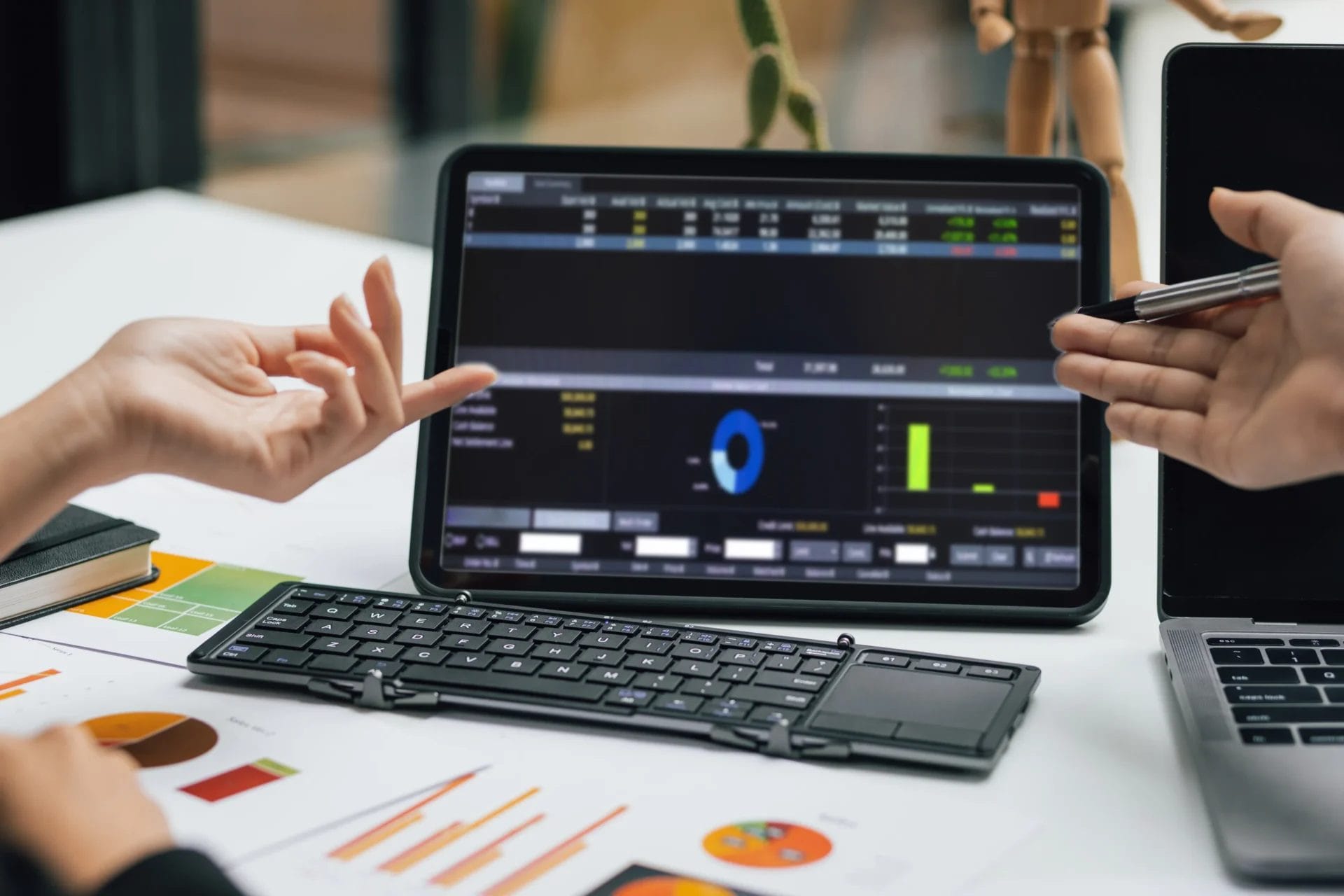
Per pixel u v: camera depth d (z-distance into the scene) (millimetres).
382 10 2625
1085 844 574
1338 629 748
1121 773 633
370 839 564
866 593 806
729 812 591
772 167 849
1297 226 635
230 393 688
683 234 847
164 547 879
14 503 619
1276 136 781
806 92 1094
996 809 597
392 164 2553
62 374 1143
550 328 840
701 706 663
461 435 831
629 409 833
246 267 1378
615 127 2291
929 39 1596
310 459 671
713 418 830
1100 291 833
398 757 630
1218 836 575
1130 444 1064
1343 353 605
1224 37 1152
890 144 1617
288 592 779
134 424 639
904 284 838
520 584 814
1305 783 597
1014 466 818
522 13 2416
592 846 562
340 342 659
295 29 2814
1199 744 628
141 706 677
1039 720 684
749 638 731
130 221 1510
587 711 664
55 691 692
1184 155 785
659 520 820
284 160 2580
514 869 545
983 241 840
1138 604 837
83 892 427
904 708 661
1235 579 762
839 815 590
